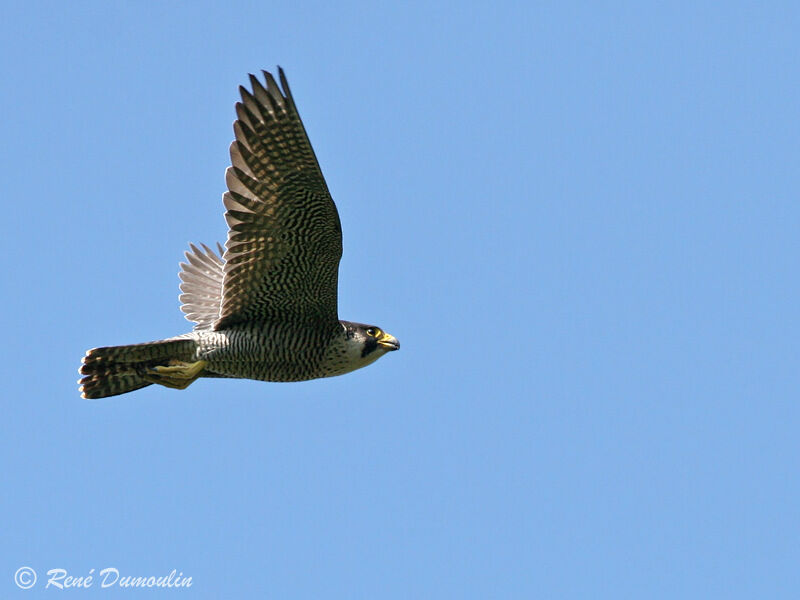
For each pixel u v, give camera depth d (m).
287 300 16.50
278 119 15.20
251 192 15.64
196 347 16.39
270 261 16.12
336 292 16.64
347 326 17.44
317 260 16.20
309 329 16.80
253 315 16.55
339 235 15.98
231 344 16.44
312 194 15.58
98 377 16.55
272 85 15.08
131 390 16.81
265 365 16.72
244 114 15.30
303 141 15.21
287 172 15.48
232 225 15.78
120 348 16.20
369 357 17.45
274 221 15.83
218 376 17.08
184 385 16.34
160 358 16.42
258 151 15.41
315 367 17.05
